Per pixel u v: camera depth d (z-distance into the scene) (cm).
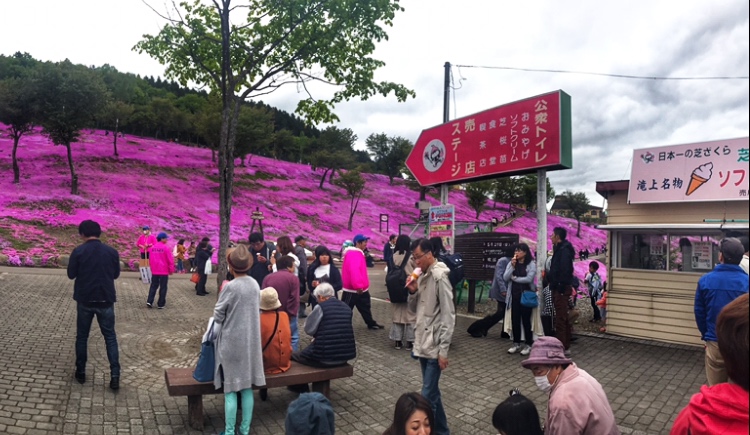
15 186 2614
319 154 4566
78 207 2505
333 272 885
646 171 824
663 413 484
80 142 3978
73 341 680
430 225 1102
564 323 704
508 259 802
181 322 873
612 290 871
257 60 774
